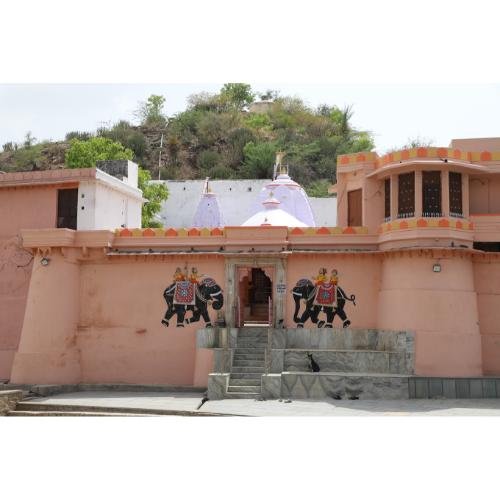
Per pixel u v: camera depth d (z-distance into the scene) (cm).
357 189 2347
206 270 2289
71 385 2241
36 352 2245
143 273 2323
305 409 1712
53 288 2283
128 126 7169
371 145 6550
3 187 2466
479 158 2183
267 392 1925
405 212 2159
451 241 2067
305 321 2228
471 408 1720
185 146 6700
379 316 2184
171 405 1825
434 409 1705
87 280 2350
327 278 2238
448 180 2123
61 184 2417
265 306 2881
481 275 2162
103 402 1914
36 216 2441
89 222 2386
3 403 1838
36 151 6838
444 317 2042
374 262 2227
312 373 1955
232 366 2080
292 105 7438
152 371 2275
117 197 2612
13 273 2447
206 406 1791
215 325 2250
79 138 7044
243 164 6297
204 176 6234
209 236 2291
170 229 2311
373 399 1894
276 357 2070
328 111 7594
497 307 2148
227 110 7331
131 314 2312
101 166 2838
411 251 2081
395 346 2075
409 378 1906
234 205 4803
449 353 2025
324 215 4469
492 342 2138
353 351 2072
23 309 2427
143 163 6525
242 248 2264
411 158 2130
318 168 6278
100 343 2316
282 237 2248
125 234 2336
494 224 2127
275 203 2836
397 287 2109
